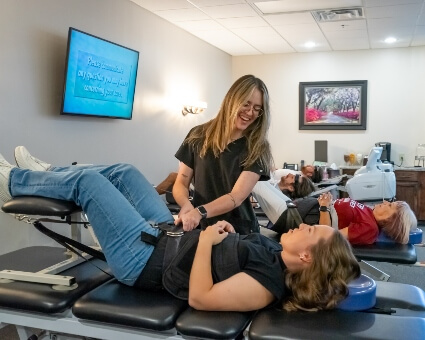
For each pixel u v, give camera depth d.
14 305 1.74
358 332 1.43
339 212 2.94
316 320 1.52
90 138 3.72
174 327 1.59
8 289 1.79
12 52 2.90
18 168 1.96
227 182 2.05
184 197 2.11
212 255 1.67
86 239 3.39
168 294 1.75
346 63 6.45
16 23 2.92
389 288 1.95
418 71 6.18
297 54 6.65
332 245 1.61
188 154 2.19
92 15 3.66
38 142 3.16
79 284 1.86
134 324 1.57
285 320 1.52
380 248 2.77
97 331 1.69
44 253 2.41
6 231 2.92
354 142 6.49
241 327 1.52
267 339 1.43
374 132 6.41
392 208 2.88
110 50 3.70
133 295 1.73
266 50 6.51
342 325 1.48
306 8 4.37
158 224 1.90
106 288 1.81
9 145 2.91
